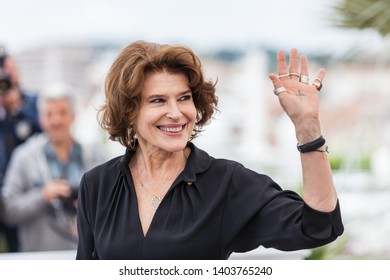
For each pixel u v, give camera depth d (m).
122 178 4.32
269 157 16.11
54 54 13.55
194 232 4.00
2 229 10.99
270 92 16.66
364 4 7.35
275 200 4.00
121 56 4.14
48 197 10.98
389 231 8.05
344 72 12.48
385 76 9.65
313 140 3.68
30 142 11.30
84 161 11.30
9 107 11.39
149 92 4.01
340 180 9.20
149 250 4.03
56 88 11.47
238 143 16.31
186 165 4.18
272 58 16.70
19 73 12.64
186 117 4.05
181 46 4.05
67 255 7.30
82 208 4.43
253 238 4.05
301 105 3.71
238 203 4.06
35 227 11.02
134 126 4.23
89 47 14.32
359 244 7.73
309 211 3.68
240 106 16.56
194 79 4.03
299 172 14.62
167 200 4.12
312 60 11.52
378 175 9.32
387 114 10.38
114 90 4.11
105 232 4.20
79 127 11.56
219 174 4.17
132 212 4.16
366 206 8.59
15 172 11.13
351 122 9.86
